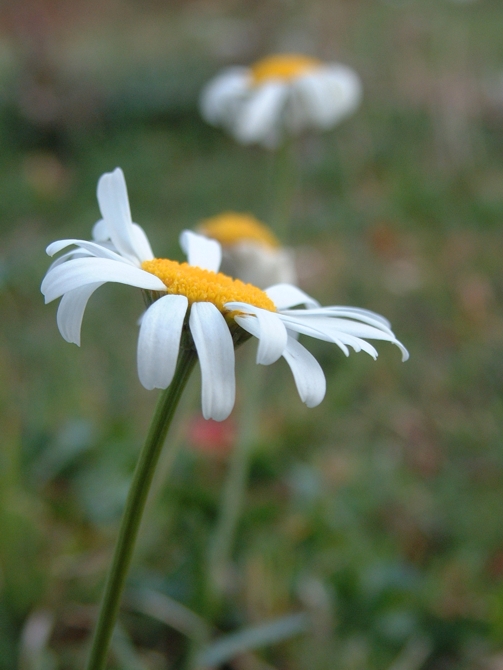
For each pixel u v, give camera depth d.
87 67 0.84
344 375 0.37
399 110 0.76
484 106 0.76
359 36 0.90
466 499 0.30
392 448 0.34
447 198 0.61
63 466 0.26
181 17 1.18
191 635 0.21
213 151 0.73
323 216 0.58
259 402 0.36
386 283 0.48
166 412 0.14
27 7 0.84
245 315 0.14
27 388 0.33
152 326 0.13
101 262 0.14
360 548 0.25
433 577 0.25
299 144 0.66
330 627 0.22
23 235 0.53
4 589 0.21
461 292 0.47
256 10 1.00
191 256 0.17
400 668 0.22
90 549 0.24
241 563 0.24
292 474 0.27
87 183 0.63
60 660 0.21
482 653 0.23
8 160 0.67
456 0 1.02
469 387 0.39
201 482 0.27
